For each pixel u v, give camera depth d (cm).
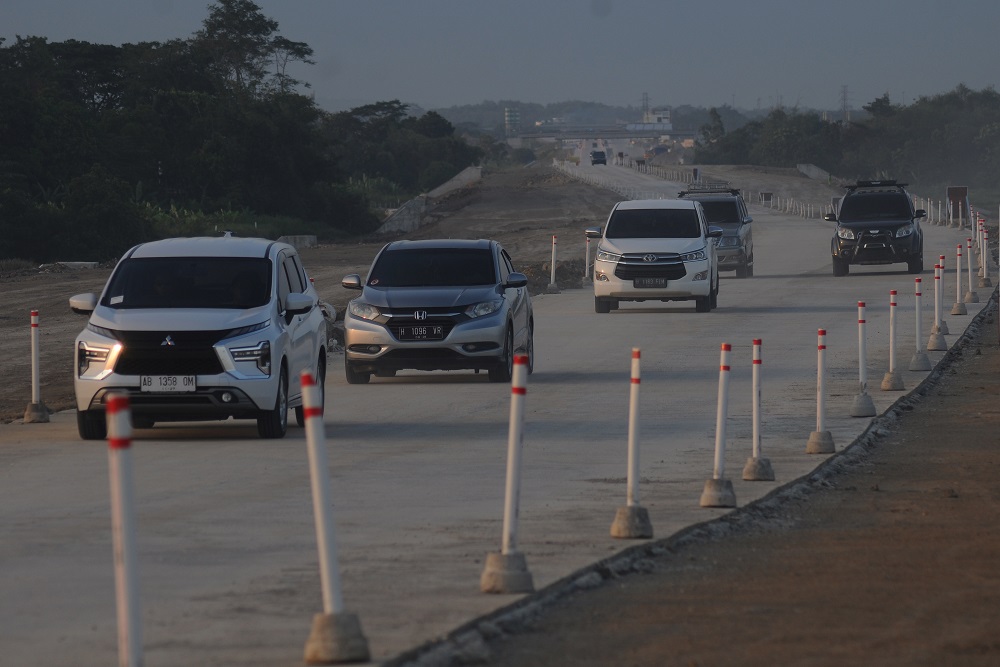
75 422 5056
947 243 16738
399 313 5866
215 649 1970
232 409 4347
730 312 9219
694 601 2316
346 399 5562
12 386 6588
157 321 4359
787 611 2250
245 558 2642
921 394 5494
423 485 3547
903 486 3575
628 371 6369
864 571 2562
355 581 2423
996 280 11369
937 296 6994
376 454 4112
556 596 2327
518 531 2903
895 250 12175
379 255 6250
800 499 3378
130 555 1512
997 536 2909
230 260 4672
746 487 3484
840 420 4712
